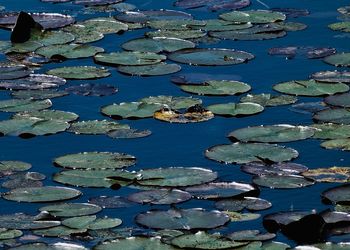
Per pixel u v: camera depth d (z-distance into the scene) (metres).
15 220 14.94
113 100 19.83
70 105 19.56
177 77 20.86
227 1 25.94
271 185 16.00
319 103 19.34
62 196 15.72
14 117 18.75
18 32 23.17
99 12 25.16
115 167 16.67
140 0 26.22
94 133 18.12
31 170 16.83
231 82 20.50
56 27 23.92
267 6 25.47
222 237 14.20
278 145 17.41
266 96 19.69
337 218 14.89
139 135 18.11
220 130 18.34
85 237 14.43
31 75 20.98
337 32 23.42
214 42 22.94
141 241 14.07
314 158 17.08
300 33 23.44
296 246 14.11
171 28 23.75
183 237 14.19
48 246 14.00
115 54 22.16
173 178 16.22
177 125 18.53
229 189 15.87
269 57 21.98
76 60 22.03
